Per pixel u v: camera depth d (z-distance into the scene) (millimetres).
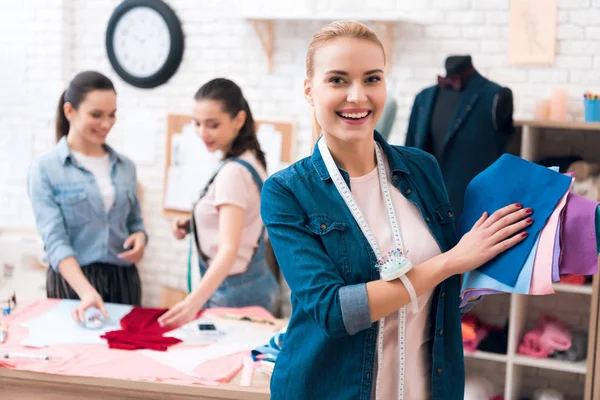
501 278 1594
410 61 4281
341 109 1565
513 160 1708
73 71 4969
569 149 4039
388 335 1646
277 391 1693
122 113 4891
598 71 3975
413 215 1702
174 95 4781
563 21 4008
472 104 3639
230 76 4660
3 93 4996
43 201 3109
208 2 4652
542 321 3977
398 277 1531
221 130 2885
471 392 3914
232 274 2982
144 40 4758
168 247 4883
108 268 3262
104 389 2262
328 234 1615
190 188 4773
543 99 3988
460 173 3656
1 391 2350
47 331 2658
